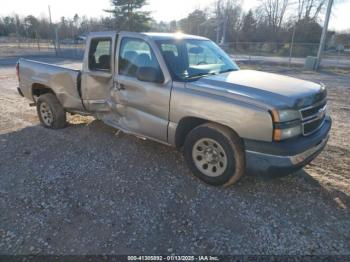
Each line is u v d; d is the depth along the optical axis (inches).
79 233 101.8
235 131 116.8
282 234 101.9
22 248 94.9
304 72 687.1
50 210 114.6
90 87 175.8
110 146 177.8
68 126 217.5
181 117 132.3
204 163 132.8
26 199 122.0
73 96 189.5
